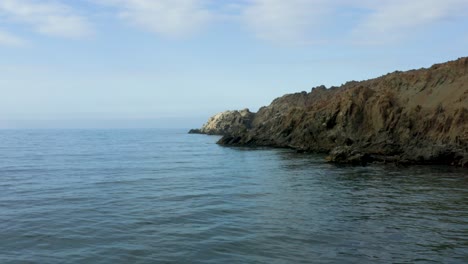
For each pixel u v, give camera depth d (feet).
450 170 128.06
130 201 80.43
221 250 47.55
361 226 58.08
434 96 179.93
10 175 128.98
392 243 49.47
